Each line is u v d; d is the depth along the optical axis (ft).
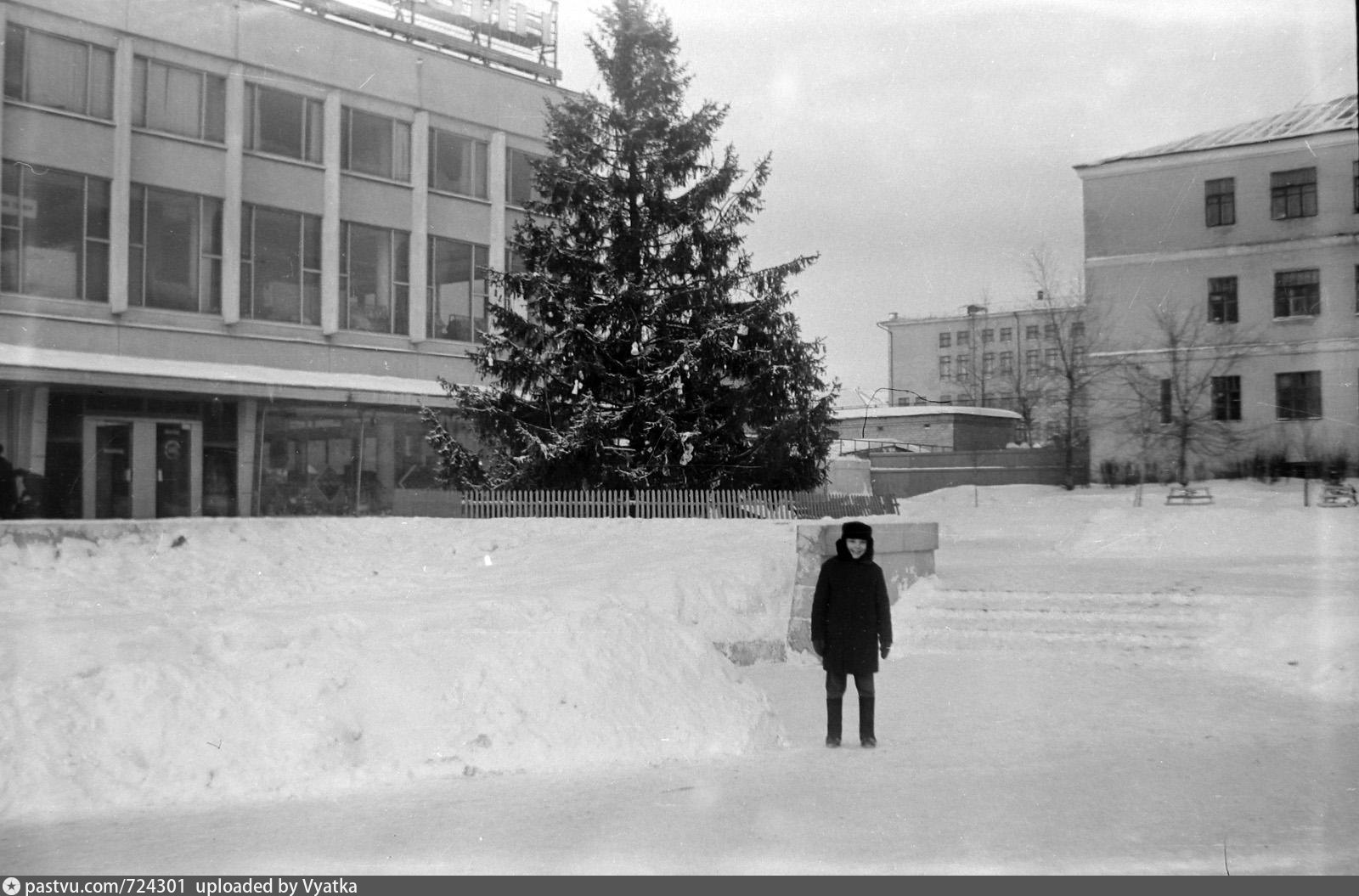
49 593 47.09
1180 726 28.68
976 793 21.36
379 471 102.89
